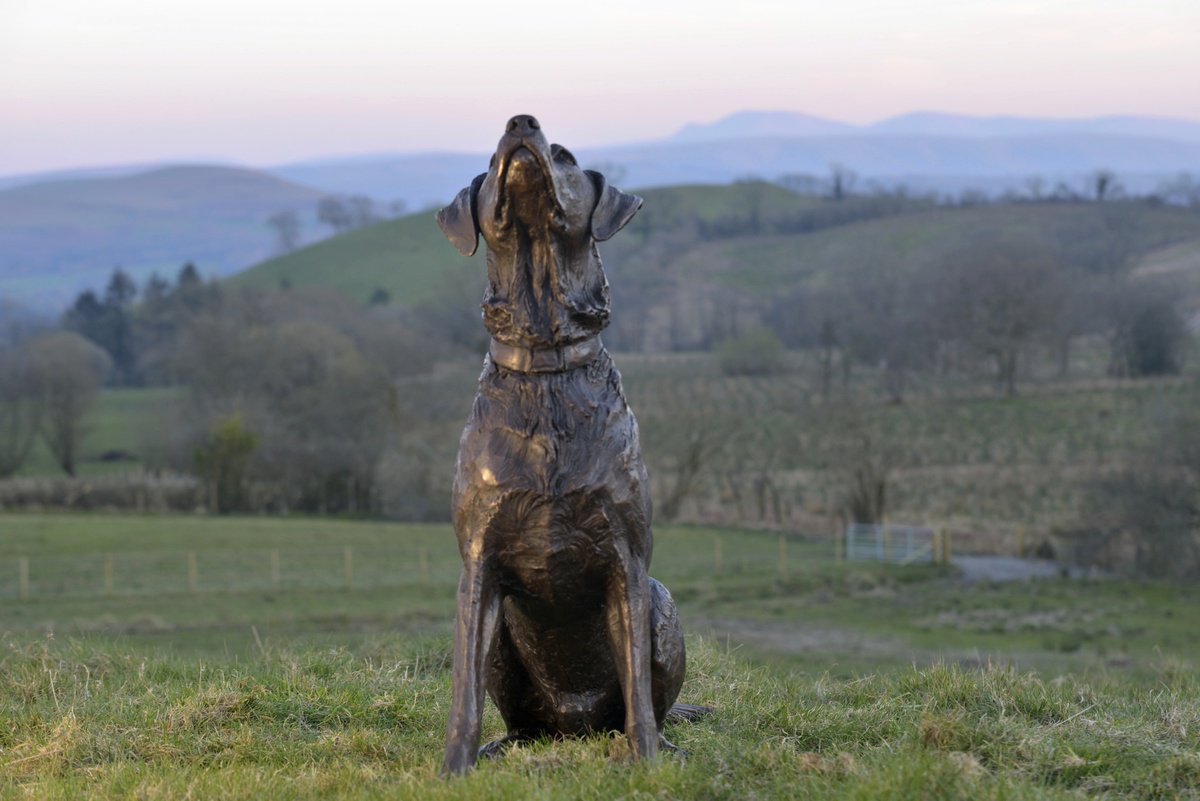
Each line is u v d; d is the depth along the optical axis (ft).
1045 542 120.47
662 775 16.58
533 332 16.99
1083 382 228.84
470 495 17.20
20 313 420.36
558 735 20.11
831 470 165.99
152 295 368.48
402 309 283.38
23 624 73.20
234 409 171.73
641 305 309.22
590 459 16.96
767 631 78.64
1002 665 25.54
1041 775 17.84
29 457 228.63
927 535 127.24
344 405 169.27
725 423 188.55
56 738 20.43
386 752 20.02
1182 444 113.50
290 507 165.07
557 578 17.31
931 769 16.44
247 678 24.27
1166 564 110.22
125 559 107.76
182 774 18.20
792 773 17.49
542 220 16.83
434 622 77.15
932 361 231.91
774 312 302.86
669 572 104.37
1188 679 31.99
